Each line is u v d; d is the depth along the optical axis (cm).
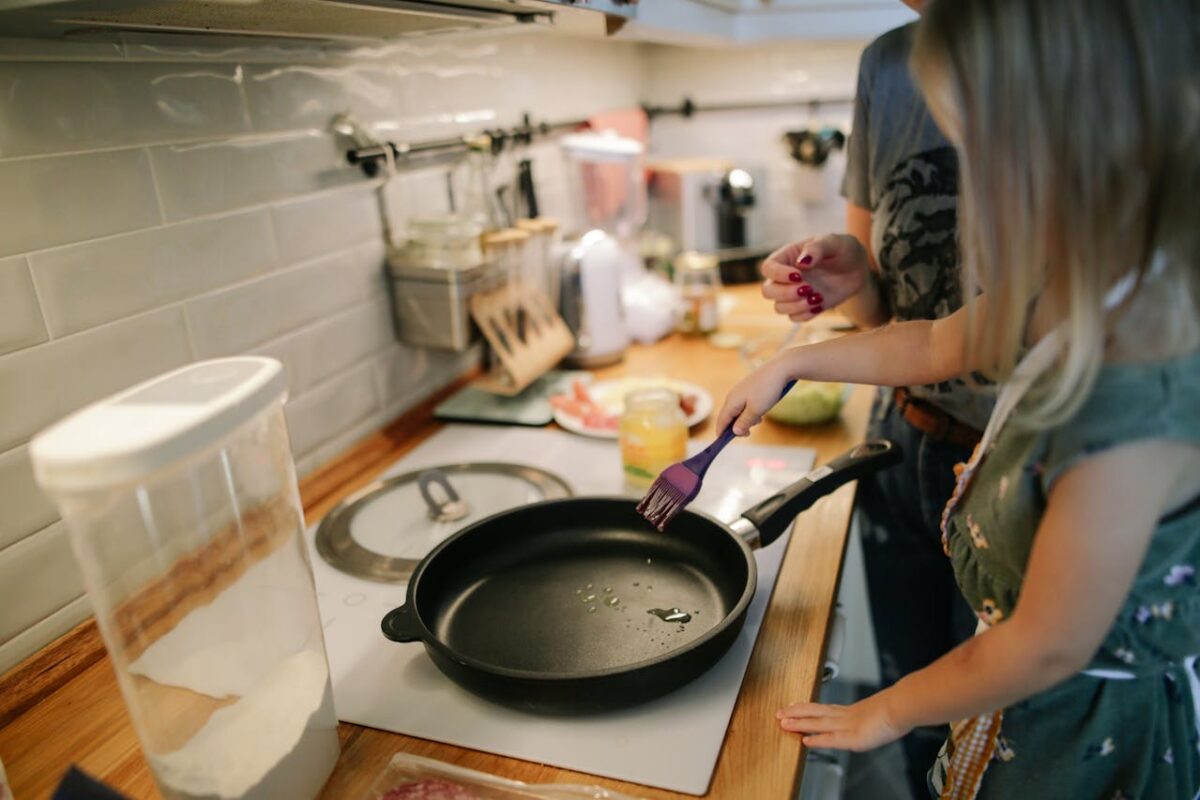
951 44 56
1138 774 75
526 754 74
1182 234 54
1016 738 77
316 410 131
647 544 103
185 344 106
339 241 132
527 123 177
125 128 96
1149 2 51
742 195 227
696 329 191
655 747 74
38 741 79
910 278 122
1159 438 56
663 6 136
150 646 61
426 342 146
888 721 70
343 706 81
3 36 82
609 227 217
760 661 84
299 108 121
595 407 146
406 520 115
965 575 78
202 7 76
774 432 139
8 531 87
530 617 92
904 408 133
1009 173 56
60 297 91
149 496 59
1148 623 68
